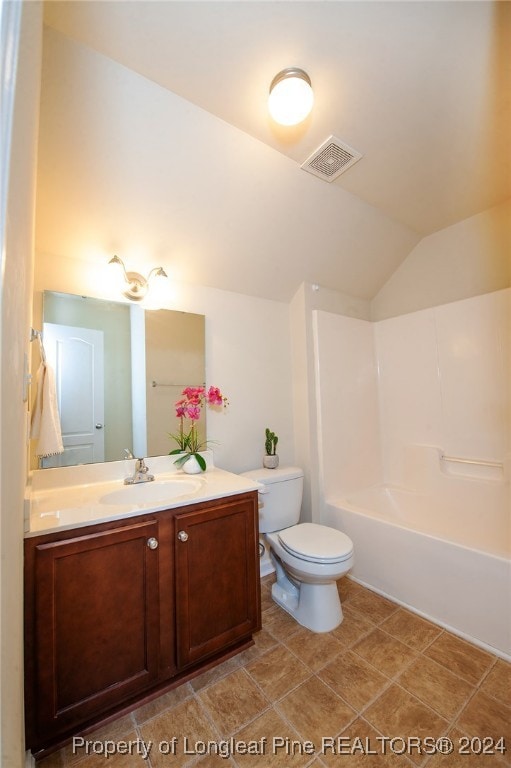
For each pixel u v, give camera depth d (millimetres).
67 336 1562
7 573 502
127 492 1507
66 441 1521
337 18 1035
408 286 2633
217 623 1335
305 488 2297
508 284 2092
